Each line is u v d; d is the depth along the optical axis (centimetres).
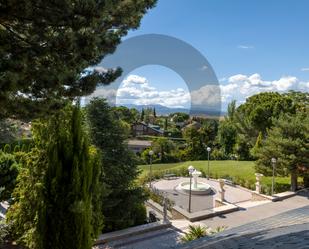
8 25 554
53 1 503
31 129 911
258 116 3625
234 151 3516
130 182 1345
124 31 666
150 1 671
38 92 553
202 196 1983
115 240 1254
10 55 523
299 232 450
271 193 1941
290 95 4241
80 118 776
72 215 742
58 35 535
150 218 1534
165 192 2006
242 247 416
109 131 1271
